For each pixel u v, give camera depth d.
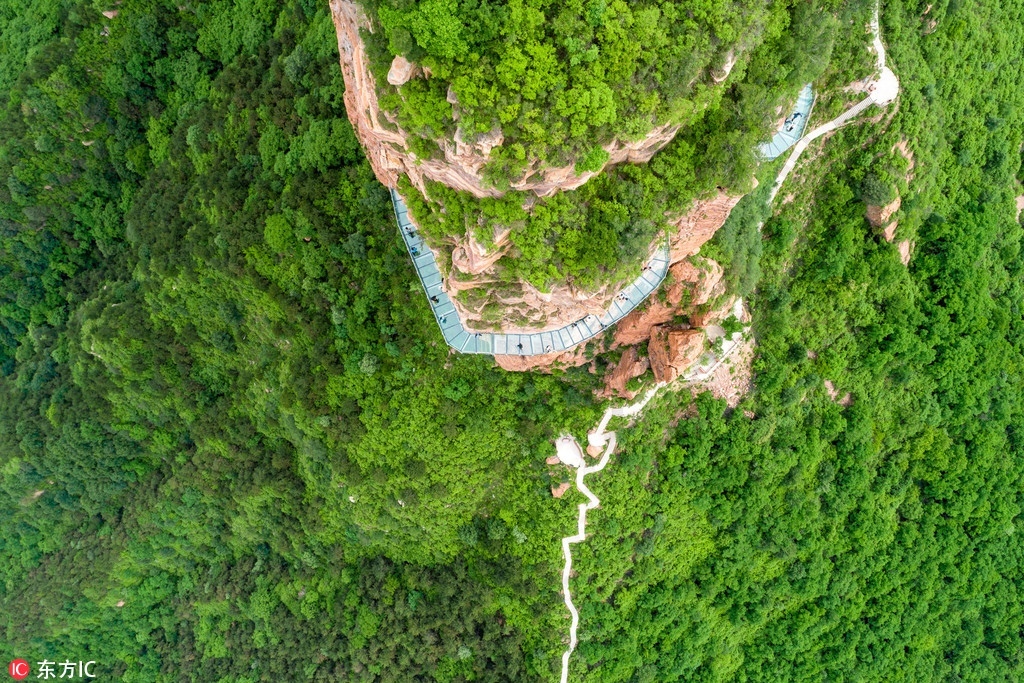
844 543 46.34
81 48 47.94
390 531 49.38
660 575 45.09
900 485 47.25
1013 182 46.78
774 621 48.53
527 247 27.55
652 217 27.50
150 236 48.38
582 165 23.69
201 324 48.97
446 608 48.22
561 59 22.08
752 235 36.66
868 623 49.31
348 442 44.62
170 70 49.03
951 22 38.88
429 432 42.03
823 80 34.34
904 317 41.75
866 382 43.28
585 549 42.81
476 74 21.88
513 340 36.41
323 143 38.62
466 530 45.88
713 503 42.75
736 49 23.45
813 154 36.91
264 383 47.81
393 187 35.91
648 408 39.72
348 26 25.19
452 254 30.84
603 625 44.34
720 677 50.16
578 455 41.06
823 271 39.47
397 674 51.56
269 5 44.59
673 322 37.09
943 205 42.78
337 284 41.28
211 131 45.16
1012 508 50.03
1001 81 43.31
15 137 50.50
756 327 39.84
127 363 50.16
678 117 23.61
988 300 45.69
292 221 40.38
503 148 23.19
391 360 41.12
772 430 40.88
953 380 45.50
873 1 31.92
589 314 34.09
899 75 35.56
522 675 46.53
